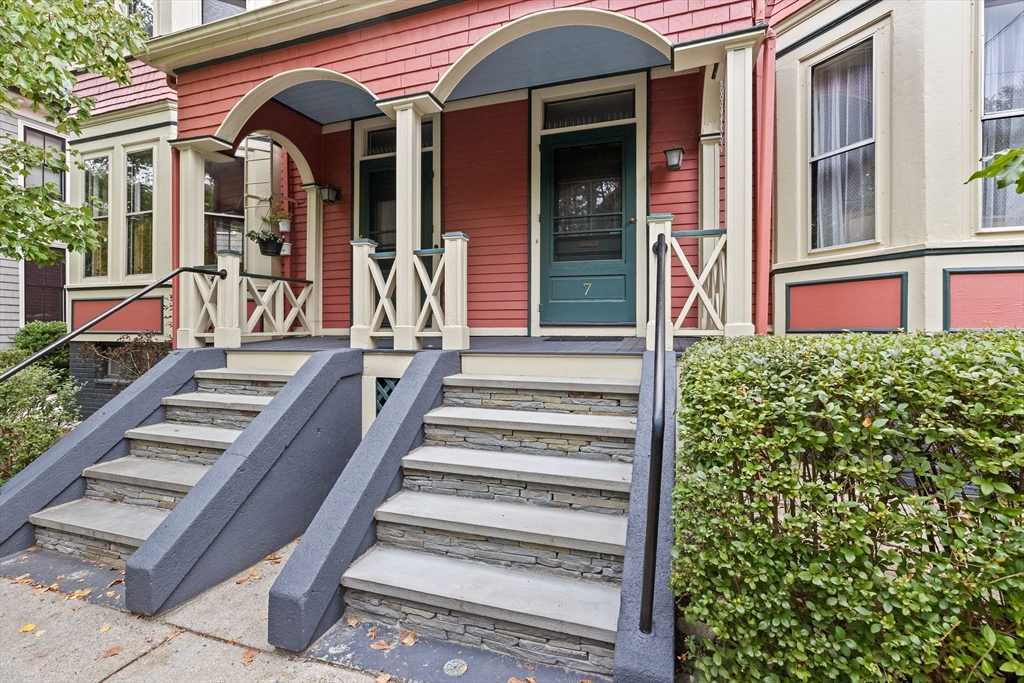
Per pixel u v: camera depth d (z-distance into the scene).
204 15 5.79
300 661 1.91
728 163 3.13
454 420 2.84
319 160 5.75
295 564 2.07
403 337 3.59
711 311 3.15
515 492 2.47
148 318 5.81
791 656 1.48
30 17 3.33
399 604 2.10
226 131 4.35
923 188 3.24
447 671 1.84
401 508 2.41
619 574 2.06
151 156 5.92
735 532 1.58
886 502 1.56
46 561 2.75
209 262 5.67
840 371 1.69
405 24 3.74
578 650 1.84
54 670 1.87
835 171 3.81
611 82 4.71
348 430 3.48
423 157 5.35
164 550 2.25
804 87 3.95
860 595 1.46
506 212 5.09
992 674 1.38
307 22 3.89
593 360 3.12
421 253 3.64
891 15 3.40
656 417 1.65
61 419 4.04
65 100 4.05
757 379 1.84
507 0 3.49
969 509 1.44
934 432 1.49
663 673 1.55
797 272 3.96
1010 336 1.88
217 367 4.07
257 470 2.71
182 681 1.80
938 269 3.19
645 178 4.64
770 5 4.13
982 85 3.16
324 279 5.79
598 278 4.82
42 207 3.69
